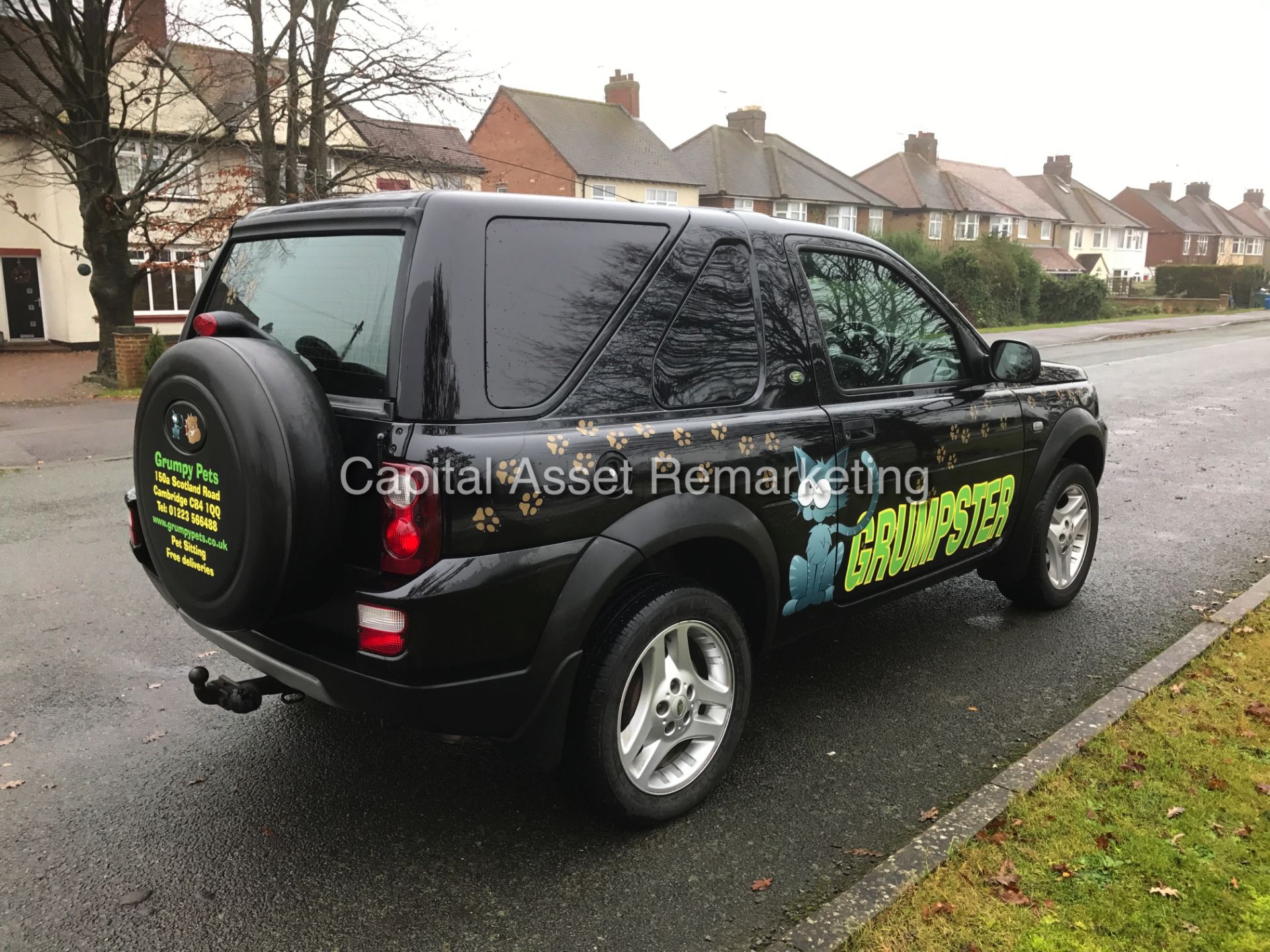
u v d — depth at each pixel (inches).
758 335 130.4
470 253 103.0
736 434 123.5
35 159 855.7
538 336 107.0
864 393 145.2
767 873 113.1
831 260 144.6
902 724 152.6
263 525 98.2
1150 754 135.3
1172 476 343.9
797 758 141.2
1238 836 115.2
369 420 101.9
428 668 100.3
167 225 732.7
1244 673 164.6
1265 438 422.3
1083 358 828.6
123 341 677.9
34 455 416.8
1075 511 201.5
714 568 133.5
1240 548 251.3
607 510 109.9
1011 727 151.7
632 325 115.4
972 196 2290.8
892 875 108.1
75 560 246.8
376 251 108.0
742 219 132.7
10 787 133.2
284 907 107.0
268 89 689.6
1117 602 210.4
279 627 112.4
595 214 115.0
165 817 125.6
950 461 159.2
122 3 663.8
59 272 1007.0
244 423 97.7
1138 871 108.7
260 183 732.0
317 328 114.0
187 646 187.6
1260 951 95.3
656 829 122.8
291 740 147.8
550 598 106.3
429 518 98.2
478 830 122.7
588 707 111.8
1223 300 1972.2
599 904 107.3
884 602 155.4
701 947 100.4
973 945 97.0
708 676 128.0
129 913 106.0
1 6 675.4
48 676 172.4
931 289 161.6
